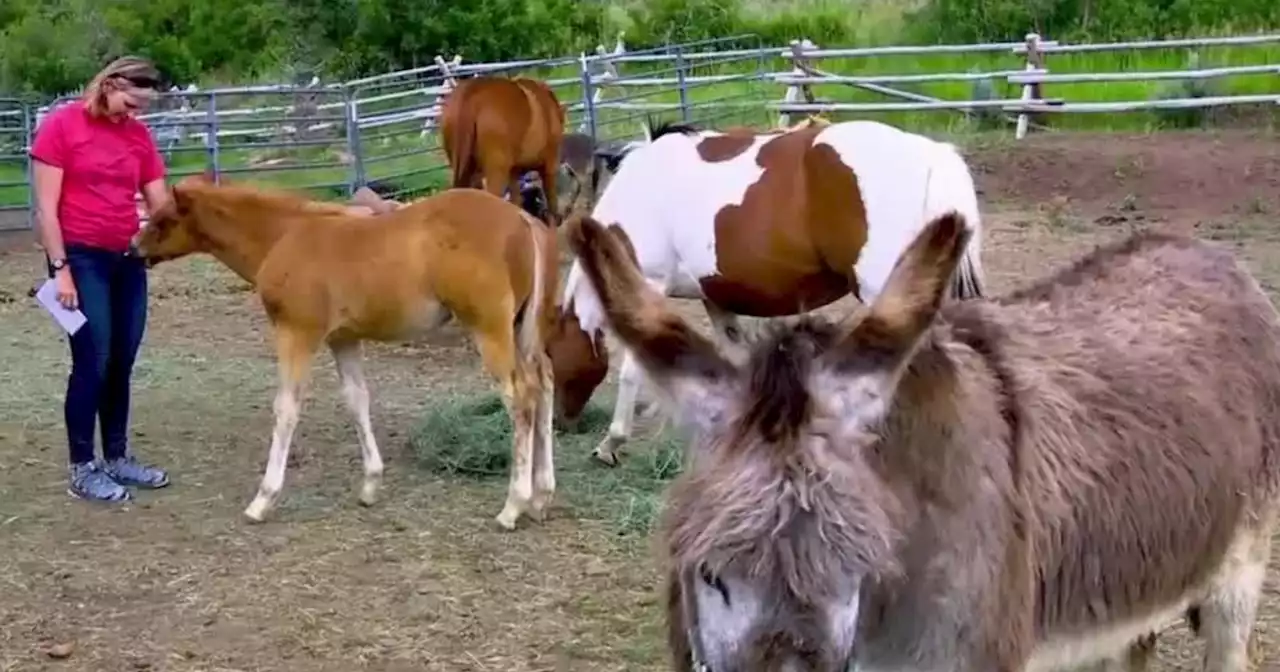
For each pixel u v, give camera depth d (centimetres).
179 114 1792
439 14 2812
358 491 703
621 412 729
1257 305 388
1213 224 1368
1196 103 1805
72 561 616
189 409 859
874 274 641
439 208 645
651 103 2045
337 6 2861
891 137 647
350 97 1923
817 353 256
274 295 653
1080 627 326
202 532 649
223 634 543
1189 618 403
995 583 288
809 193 658
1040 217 1444
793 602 234
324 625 549
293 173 1856
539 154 1396
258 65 2922
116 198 664
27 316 1164
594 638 532
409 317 645
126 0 3112
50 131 652
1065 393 320
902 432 272
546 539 634
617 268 264
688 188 693
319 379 923
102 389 703
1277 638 507
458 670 509
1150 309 366
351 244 645
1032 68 1895
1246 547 381
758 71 2155
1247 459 365
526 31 2822
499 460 733
